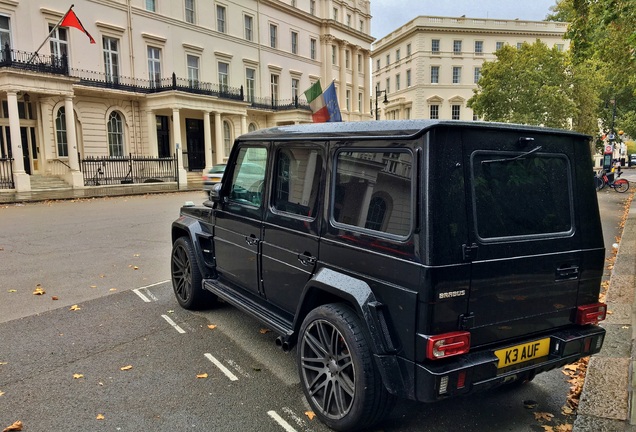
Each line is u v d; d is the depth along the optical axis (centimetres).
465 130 254
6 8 2342
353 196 291
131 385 350
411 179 249
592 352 298
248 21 3891
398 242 253
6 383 351
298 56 4409
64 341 433
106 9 2803
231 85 3738
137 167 2895
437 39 5519
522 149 277
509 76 3428
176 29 3256
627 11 1055
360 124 296
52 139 2509
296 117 4009
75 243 932
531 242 272
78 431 289
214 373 371
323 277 298
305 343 313
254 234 391
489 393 347
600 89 3694
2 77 2078
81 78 2622
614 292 561
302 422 304
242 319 494
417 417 311
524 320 274
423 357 240
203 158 3612
